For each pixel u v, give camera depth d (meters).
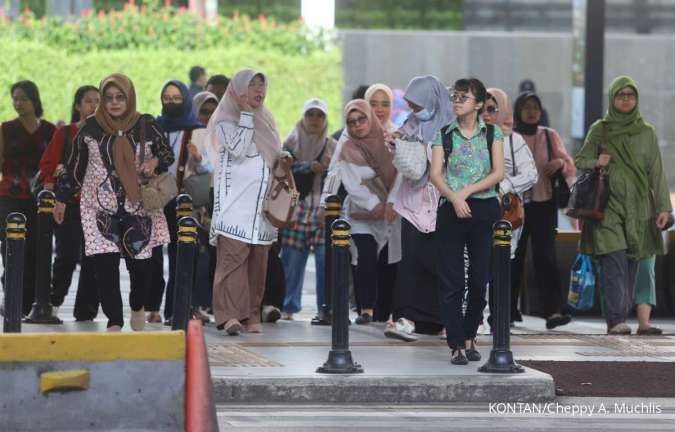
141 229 22.72
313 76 51.94
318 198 27.73
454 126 20.47
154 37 50.81
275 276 26.91
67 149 25.22
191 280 20.58
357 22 56.78
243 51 51.12
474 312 21.02
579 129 44.78
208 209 26.00
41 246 25.14
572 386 20.27
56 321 25.56
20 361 14.45
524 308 30.42
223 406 18.73
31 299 26.45
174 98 25.77
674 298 30.80
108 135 22.53
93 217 22.50
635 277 26.61
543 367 21.59
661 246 26.52
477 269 20.66
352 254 26.55
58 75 49.97
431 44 53.25
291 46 52.03
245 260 24.09
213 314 26.27
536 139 26.84
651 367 21.83
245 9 57.62
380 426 17.47
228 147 23.70
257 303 24.73
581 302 26.98
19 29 50.12
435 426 17.55
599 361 22.33
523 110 26.84
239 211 23.83
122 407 14.53
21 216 20.11
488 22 56.84
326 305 26.55
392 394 19.33
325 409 18.67
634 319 30.55
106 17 50.88
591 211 26.02
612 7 57.38
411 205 23.09
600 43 40.59
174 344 14.64
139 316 23.66
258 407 18.73
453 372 19.95
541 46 53.91
